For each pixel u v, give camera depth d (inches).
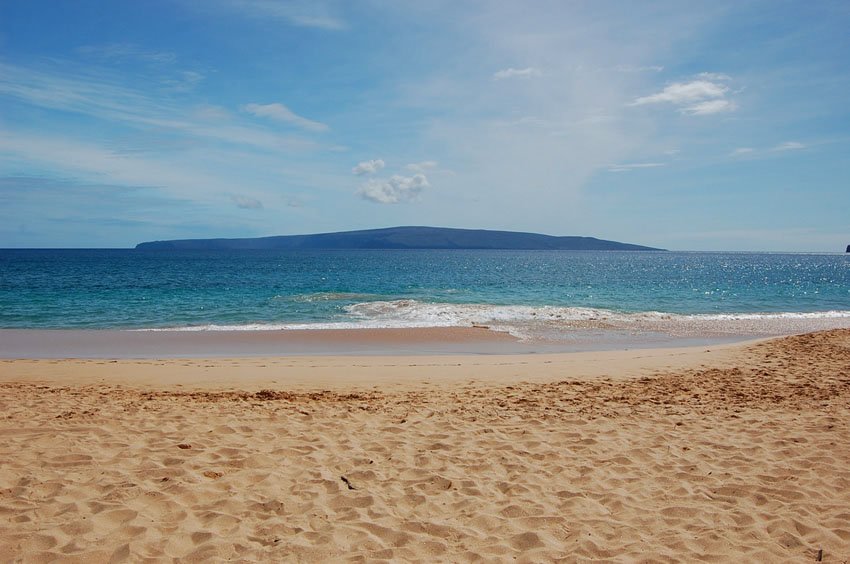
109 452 234.4
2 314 900.0
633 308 1095.6
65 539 163.2
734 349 572.7
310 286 1571.1
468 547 167.8
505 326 812.6
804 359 497.7
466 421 297.9
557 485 215.2
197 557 156.2
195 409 310.8
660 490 211.3
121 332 729.0
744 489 211.5
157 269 2519.7
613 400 352.2
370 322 842.2
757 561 163.0
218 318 885.2
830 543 172.6
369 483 213.0
